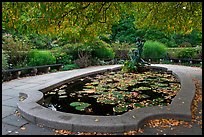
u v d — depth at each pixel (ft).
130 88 21.50
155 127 11.57
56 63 38.37
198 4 22.12
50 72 33.81
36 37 47.19
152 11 24.00
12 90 20.39
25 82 24.49
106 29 22.33
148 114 12.39
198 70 33.22
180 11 22.53
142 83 24.02
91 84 23.68
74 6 17.52
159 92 19.75
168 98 17.76
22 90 20.24
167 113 12.52
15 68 29.89
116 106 15.84
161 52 48.78
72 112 14.79
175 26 25.36
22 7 15.78
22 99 17.17
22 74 29.76
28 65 32.37
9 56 30.89
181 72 29.86
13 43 32.78
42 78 27.12
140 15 27.71
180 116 12.38
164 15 23.06
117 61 47.19
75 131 11.23
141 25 29.19
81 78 27.91
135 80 25.84
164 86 22.36
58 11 16.07
